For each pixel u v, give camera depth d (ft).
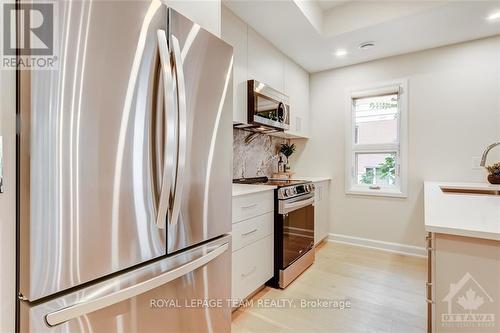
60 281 2.33
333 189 11.37
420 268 8.50
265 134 10.62
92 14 2.54
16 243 2.26
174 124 3.25
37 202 2.20
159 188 3.16
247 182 8.72
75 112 2.42
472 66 8.73
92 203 2.55
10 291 2.23
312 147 11.89
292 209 7.66
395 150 10.14
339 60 10.39
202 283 3.95
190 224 3.70
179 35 3.51
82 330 2.49
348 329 5.52
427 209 4.22
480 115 8.61
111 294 2.65
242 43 7.43
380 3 7.64
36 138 2.19
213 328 4.20
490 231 2.95
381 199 10.30
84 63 2.48
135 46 2.93
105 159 2.65
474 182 8.65
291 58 10.16
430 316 3.45
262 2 6.66
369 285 7.39
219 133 4.28
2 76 2.17
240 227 5.96
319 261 9.16
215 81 4.17
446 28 7.91
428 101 9.41
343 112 11.12
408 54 9.73
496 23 7.62
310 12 7.63
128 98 2.85
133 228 2.91
